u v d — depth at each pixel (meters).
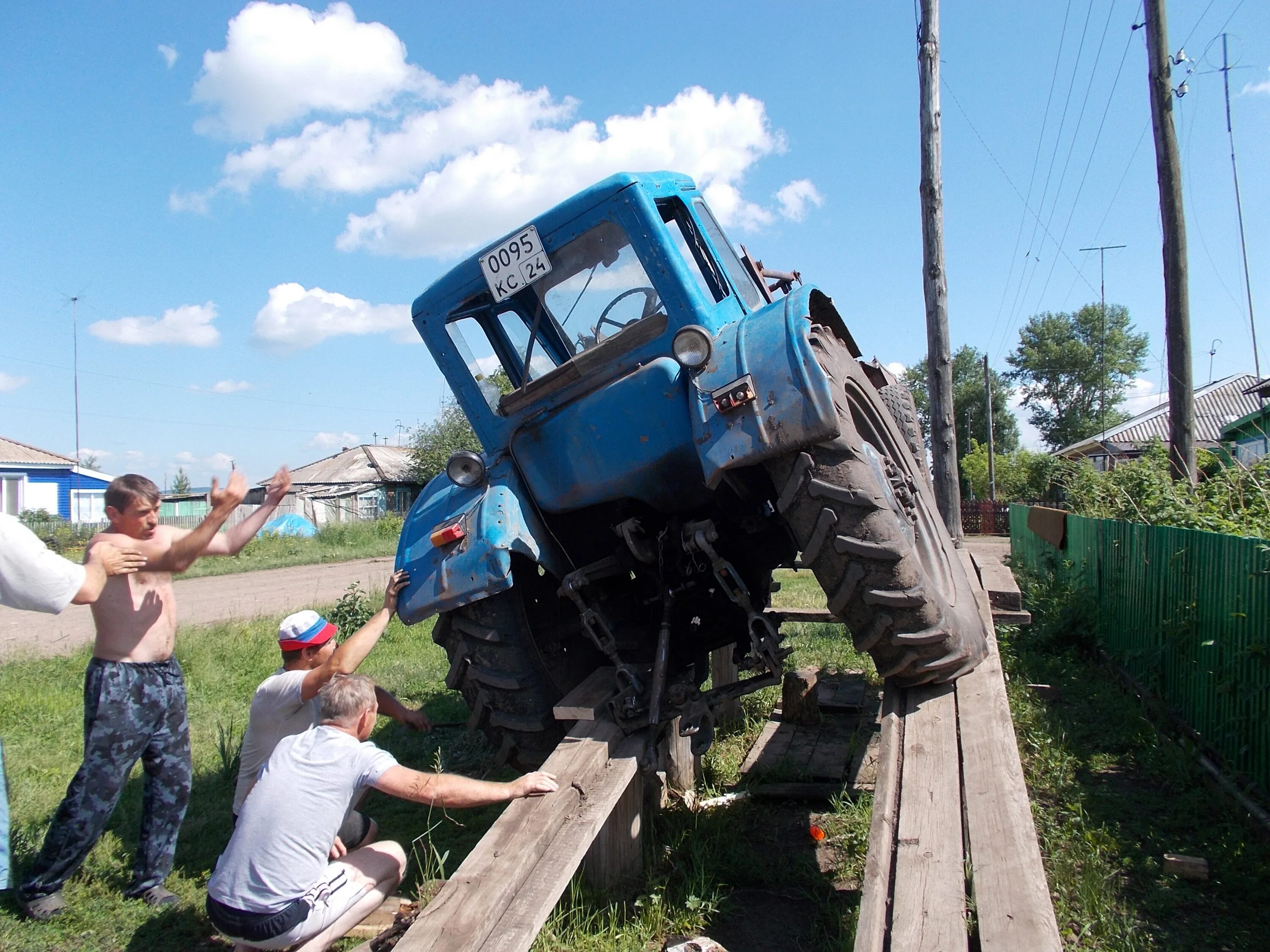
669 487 3.64
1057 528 9.05
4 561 2.91
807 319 3.24
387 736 5.37
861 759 4.49
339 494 35.84
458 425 32.25
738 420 3.12
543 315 4.01
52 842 3.25
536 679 3.74
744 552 4.05
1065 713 5.07
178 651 7.48
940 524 4.73
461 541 3.62
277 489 3.80
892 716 3.19
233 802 3.96
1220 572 4.28
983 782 2.67
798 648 6.90
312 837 2.68
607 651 3.55
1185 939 2.78
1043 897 2.08
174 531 3.63
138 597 3.41
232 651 7.65
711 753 4.73
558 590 3.84
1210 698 4.27
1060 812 3.69
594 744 3.13
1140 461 8.62
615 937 2.97
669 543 3.74
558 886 2.37
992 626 4.64
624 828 3.30
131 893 3.40
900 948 2.00
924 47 9.28
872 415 4.27
